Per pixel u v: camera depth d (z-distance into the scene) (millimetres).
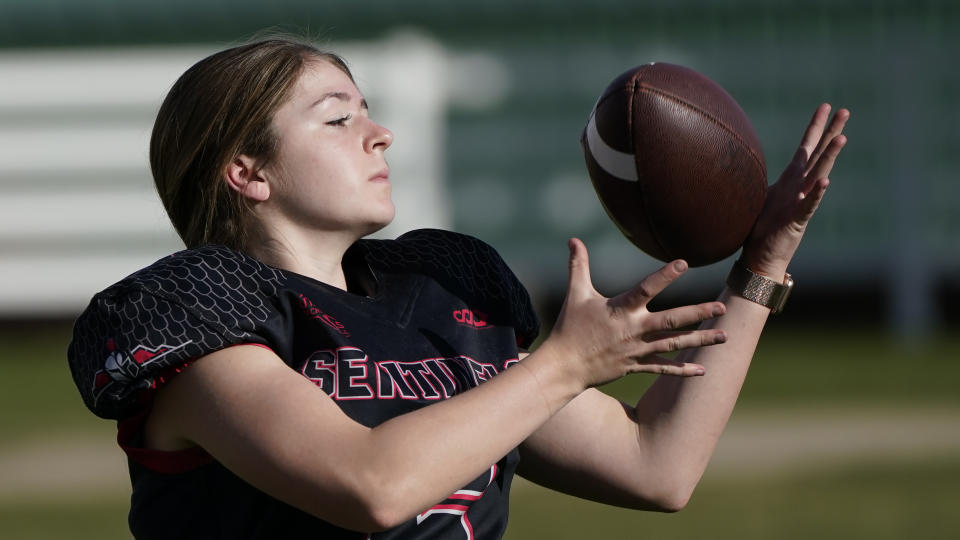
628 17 43125
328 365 6691
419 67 43406
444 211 44094
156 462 6691
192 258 6785
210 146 7180
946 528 18312
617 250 43969
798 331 42094
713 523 19172
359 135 7270
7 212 42906
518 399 6125
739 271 7820
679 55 43250
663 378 7918
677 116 7660
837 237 43781
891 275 43375
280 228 7246
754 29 42875
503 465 7121
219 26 42750
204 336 6465
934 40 42531
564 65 43656
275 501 6551
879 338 40219
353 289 7402
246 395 6312
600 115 7848
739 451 25094
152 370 6426
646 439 7754
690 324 6164
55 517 20156
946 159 43062
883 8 42438
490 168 44031
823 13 42594
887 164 43156
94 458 25250
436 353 7082
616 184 7805
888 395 30359
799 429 26922
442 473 5984
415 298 7309
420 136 43500
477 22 43406
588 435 7738
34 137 42844
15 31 42531
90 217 43062
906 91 42750
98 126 42875
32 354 40344
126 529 19219
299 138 7102
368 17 43219
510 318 7652
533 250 44219
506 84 43688
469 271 7695
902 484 21547
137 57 42750
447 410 6086
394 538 6605
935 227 43156
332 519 6125
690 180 7637
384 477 5934
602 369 6223
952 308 44438
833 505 20172
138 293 6570
